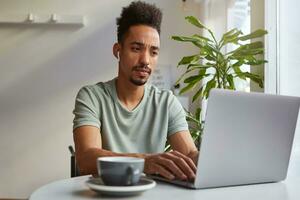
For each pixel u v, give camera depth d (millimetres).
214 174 771
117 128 1359
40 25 2957
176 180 809
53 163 2904
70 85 2928
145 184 692
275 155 869
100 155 1005
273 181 907
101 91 1391
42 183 2896
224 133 751
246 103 764
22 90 2939
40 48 2951
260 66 2100
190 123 2250
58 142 2912
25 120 2928
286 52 1910
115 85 1430
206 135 731
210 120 726
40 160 2908
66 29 2949
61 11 2959
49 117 2926
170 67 2859
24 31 2963
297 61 1777
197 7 2898
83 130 1208
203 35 2801
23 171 2906
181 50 2869
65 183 808
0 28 2969
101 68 2920
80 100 1322
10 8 2961
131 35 1334
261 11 2123
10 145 2920
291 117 867
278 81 1987
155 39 1349
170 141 1423
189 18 2219
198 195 713
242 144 788
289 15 1880
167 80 2834
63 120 2918
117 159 687
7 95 2938
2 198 2900
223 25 2803
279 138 862
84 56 2932
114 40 2930
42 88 2936
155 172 844
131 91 1400
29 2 2963
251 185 855
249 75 1997
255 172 845
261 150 832
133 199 659
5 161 2912
